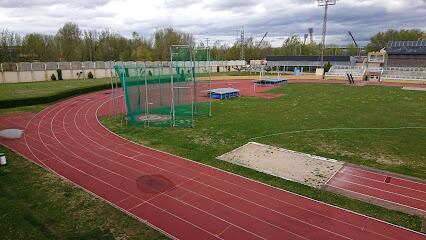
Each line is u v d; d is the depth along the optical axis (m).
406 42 61.78
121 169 12.16
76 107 25.36
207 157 13.42
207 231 8.26
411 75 47.75
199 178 11.34
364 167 12.26
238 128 18.14
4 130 17.81
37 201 9.59
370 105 25.75
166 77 23.33
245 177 11.41
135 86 20.53
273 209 9.30
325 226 8.48
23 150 14.34
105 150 14.35
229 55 93.38
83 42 77.56
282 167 12.33
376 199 9.84
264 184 10.84
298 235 8.12
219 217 8.89
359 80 49.44
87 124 19.30
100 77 51.56
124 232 8.08
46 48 68.44
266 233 8.20
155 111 22.09
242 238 7.99
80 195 10.00
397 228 8.38
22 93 29.67
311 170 12.04
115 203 9.59
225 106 25.31
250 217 8.90
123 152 14.09
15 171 11.88
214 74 62.31
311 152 14.07
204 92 31.77
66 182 10.94
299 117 21.03
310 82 47.00
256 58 98.88
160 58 79.06
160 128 18.12
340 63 67.25
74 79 47.47
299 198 9.92
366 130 17.61
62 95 29.36
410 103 26.75
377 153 13.90
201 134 16.92
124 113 22.53
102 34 80.19
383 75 48.88
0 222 8.30
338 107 24.83
